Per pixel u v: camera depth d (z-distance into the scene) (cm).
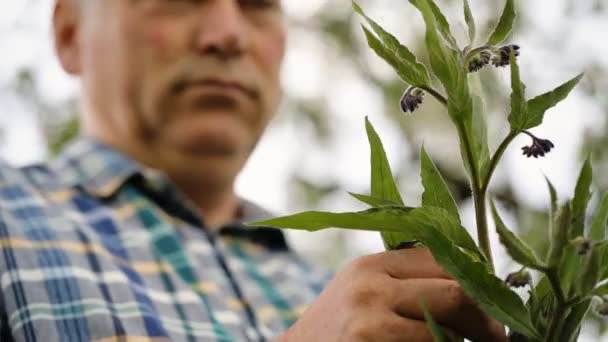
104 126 93
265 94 92
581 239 48
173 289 79
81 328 71
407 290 53
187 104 91
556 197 49
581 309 50
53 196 84
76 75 99
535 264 49
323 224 50
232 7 91
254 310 84
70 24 99
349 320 53
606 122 116
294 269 94
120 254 80
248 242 95
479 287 49
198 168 91
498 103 95
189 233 87
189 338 76
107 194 86
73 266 75
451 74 50
